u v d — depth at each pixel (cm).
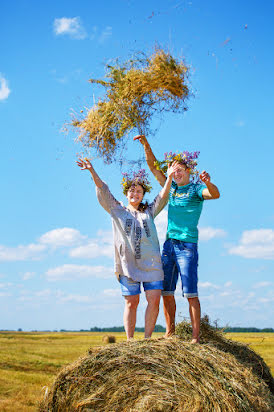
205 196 446
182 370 338
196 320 430
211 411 315
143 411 332
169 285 451
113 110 475
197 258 447
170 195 471
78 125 482
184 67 484
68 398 356
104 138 477
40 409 367
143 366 348
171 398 332
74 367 361
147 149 495
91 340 2673
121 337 2745
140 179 461
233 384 327
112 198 454
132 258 436
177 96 486
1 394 931
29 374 1228
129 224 437
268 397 344
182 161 461
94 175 452
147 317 423
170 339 362
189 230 446
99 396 346
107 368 354
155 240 438
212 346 379
